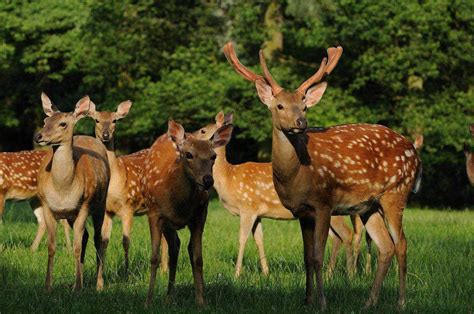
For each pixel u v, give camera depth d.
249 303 8.95
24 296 9.22
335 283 10.26
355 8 30.44
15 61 34.00
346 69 32.62
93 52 32.41
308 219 9.27
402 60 30.27
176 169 9.05
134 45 32.69
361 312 8.62
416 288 10.25
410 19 30.12
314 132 9.43
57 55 32.94
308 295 9.05
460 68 32.31
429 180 34.44
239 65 9.15
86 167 10.93
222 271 11.68
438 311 8.78
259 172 13.39
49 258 10.30
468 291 9.85
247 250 14.27
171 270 9.50
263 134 31.08
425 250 13.56
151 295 9.03
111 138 13.96
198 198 9.20
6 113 35.75
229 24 33.94
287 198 9.06
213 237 15.61
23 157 15.73
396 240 9.55
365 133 9.62
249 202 13.29
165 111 31.88
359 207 9.50
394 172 9.59
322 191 9.07
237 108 31.44
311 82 9.06
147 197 9.39
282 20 33.69
